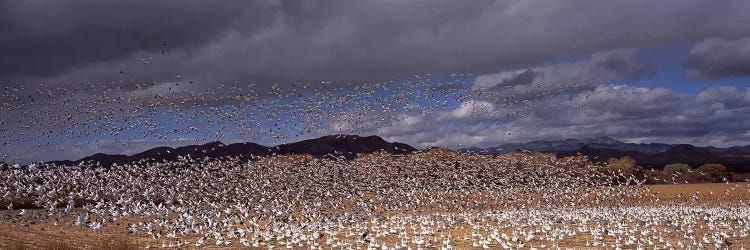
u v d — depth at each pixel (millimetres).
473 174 82062
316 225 45906
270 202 68500
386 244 37844
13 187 62406
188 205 63281
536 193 79688
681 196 76625
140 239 39125
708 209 63688
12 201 60625
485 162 88688
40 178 63375
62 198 60938
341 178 80438
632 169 95250
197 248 35875
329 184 78062
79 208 60781
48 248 33812
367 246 37000
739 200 73875
